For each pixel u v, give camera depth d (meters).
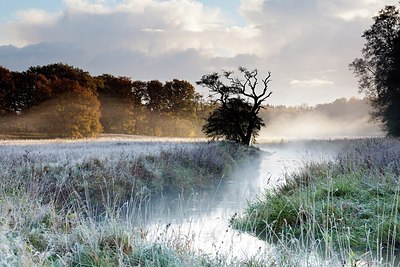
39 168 15.89
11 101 80.62
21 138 69.56
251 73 48.34
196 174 21.72
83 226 7.57
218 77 48.50
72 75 90.38
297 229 9.69
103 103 99.12
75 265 6.29
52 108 75.06
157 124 108.94
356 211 10.16
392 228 8.70
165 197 16.86
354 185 11.96
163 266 6.20
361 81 52.72
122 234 7.14
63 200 12.77
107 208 8.68
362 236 8.88
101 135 82.75
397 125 48.22
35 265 5.61
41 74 82.12
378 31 51.09
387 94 49.72
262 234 9.84
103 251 6.49
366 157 16.33
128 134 95.38
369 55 52.00
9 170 14.81
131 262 6.27
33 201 9.73
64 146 31.19
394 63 49.00
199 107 111.25
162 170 19.72
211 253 7.07
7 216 8.07
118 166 18.23
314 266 6.35
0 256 5.63
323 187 11.81
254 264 6.64
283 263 6.47
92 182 15.53
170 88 111.25
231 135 49.00
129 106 100.94
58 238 7.19
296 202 10.67
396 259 7.70
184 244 7.54
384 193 11.02
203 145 32.62
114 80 101.19
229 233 9.76
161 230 9.05
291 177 14.59
